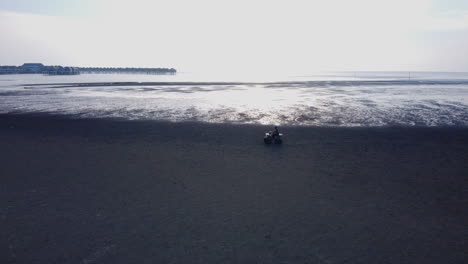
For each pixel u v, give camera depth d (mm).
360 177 14203
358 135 23172
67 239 9070
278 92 60219
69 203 11531
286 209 10930
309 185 13250
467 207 11102
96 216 10469
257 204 11359
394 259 8039
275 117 31469
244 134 23781
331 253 8297
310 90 65250
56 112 34312
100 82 96625
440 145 20125
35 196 12203
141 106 39156
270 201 11617
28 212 10812
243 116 32125
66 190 12797
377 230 9492
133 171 15211
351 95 53125
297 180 13852
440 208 11023
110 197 12062
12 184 13484
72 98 47844
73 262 7988
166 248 8562
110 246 8688
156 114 33219
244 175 14547
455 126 26078
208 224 9867
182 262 7934
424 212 10703
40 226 9828
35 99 46344
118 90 63500
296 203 11430
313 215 10469
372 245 8672
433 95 52000
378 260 8000
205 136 23109
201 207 11125
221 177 14289
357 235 9203
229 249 8492
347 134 23531
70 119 30188
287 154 18156
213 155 18031
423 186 13109
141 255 8258
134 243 8828
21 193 12492
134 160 17078
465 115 31422
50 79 122438
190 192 12523
